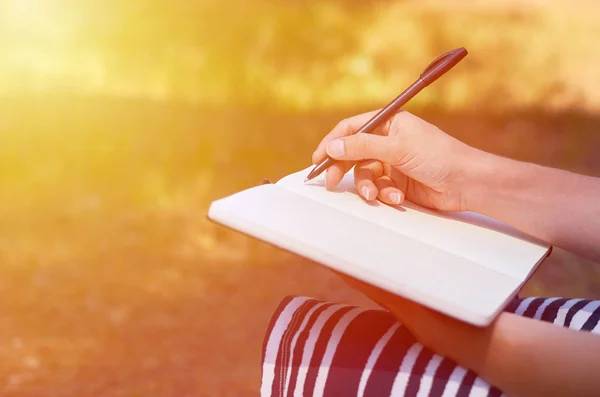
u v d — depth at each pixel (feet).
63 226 16.75
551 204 3.88
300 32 36.19
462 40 37.24
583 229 3.83
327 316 3.51
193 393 10.27
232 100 29.60
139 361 11.18
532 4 39.73
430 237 3.68
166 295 13.53
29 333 11.94
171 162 21.30
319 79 33.40
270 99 30.14
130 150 21.90
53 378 10.59
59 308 12.89
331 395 3.30
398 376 3.23
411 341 3.35
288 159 22.74
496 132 27.63
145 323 12.41
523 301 4.05
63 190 18.94
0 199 18.25
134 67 31.76
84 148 21.75
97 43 33.04
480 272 3.33
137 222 17.15
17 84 27.89
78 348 11.53
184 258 15.31
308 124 26.84
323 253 3.15
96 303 13.15
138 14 33.94
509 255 3.68
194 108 27.43
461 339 3.15
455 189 4.03
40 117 24.22
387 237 3.47
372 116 4.13
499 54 35.78
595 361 2.94
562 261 15.02
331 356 3.36
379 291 3.29
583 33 37.86
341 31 37.32
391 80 34.42
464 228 3.93
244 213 3.33
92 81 29.68
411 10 39.27
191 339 11.95
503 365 3.07
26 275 14.12
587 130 27.68
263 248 16.06
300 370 3.39
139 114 25.63
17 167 20.22
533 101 31.32
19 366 10.89
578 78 33.55
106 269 14.61
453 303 2.96
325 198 3.89
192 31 34.47
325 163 4.05
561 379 2.98
